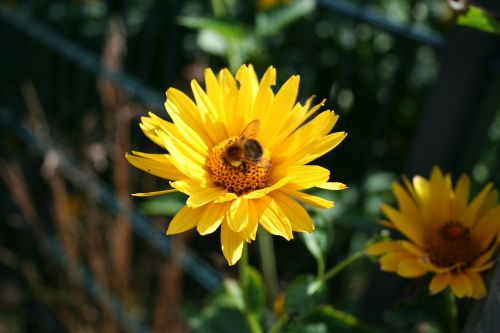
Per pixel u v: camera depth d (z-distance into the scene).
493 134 0.47
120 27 0.64
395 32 0.43
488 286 0.33
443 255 0.33
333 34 0.59
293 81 0.32
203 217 0.31
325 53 0.59
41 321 0.66
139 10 0.66
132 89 0.54
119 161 0.52
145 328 0.55
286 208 0.31
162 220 0.54
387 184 0.52
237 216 0.31
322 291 0.35
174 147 0.31
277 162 0.33
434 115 0.38
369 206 0.48
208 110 0.33
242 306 0.38
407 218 0.34
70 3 0.68
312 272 0.54
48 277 0.66
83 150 0.62
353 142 0.56
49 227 0.67
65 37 0.68
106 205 0.60
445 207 0.34
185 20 0.47
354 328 0.35
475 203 0.34
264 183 0.33
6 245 0.70
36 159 0.72
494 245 0.33
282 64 0.59
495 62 0.36
